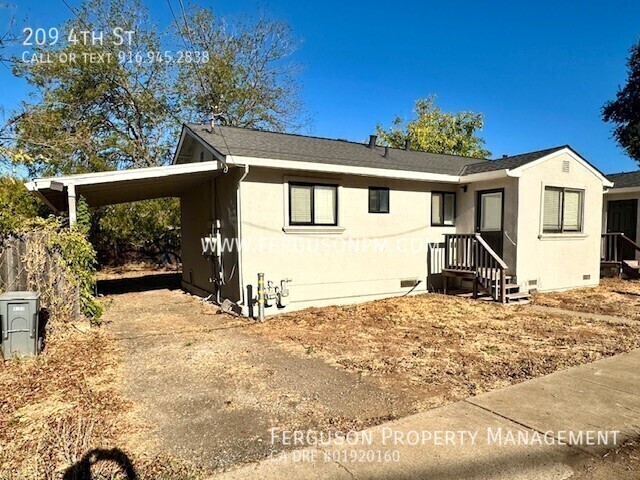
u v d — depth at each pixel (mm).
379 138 31516
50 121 16891
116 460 2727
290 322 7301
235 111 22594
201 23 21422
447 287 10297
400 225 9953
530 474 2533
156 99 20703
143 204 16703
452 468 2592
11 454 2809
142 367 4828
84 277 6977
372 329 6715
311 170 8172
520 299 9133
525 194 9484
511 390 3969
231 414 3504
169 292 11945
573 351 5359
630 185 13461
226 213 8477
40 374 4562
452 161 12523
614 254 13203
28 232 6227
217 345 5812
